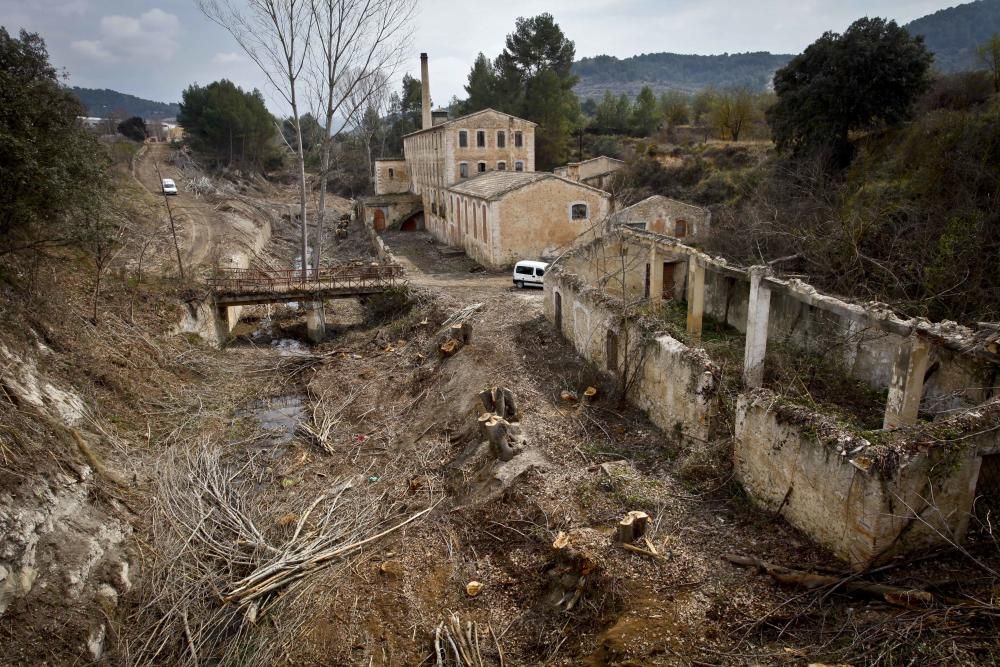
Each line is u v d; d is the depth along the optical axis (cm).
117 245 2664
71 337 1864
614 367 1736
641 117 7162
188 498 1424
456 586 1152
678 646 857
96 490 1318
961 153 2173
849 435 941
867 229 2183
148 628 1091
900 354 1171
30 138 1662
